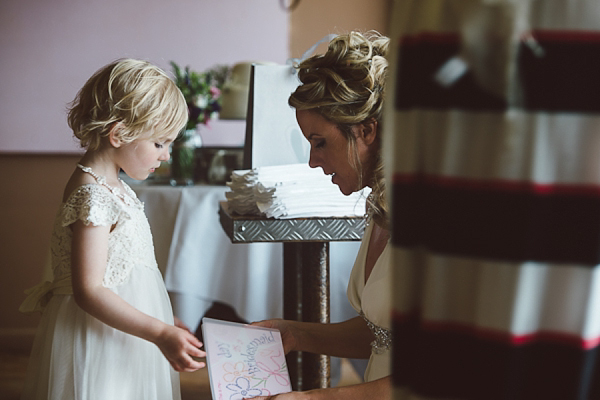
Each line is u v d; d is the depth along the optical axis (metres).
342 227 1.28
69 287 1.34
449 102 0.42
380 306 1.08
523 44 0.40
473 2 0.41
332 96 1.02
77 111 1.41
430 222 0.44
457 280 0.43
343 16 3.38
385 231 1.17
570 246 0.41
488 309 0.42
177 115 1.42
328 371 1.59
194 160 2.68
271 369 1.04
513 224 0.41
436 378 0.44
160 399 1.41
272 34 3.36
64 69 3.24
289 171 1.35
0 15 3.17
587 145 0.40
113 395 1.30
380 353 1.12
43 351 1.36
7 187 3.26
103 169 1.38
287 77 1.67
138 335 1.23
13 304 3.28
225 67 2.90
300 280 1.63
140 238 1.39
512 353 0.42
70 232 1.32
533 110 0.40
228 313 2.84
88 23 3.23
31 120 3.24
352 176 1.08
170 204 2.31
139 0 3.26
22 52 3.21
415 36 0.44
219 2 3.31
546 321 0.42
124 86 1.34
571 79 0.40
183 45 3.31
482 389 0.43
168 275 2.26
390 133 0.47
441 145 0.43
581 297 0.41
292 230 1.27
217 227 2.31
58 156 3.28
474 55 0.41
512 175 0.41
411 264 0.46
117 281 1.32
